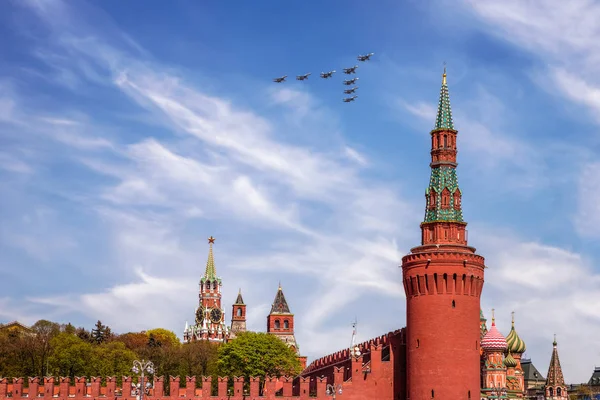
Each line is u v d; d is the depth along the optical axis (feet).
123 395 422.41
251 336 594.24
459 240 420.36
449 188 426.92
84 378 424.87
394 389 422.41
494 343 512.63
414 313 412.16
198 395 420.77
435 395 397.80
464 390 399.24
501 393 499.51
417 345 407.44
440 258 408.05
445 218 421.18
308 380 418.31
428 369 401.70
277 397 418.51
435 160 434.30
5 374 626.23
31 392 422.41
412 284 414.21
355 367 421.18
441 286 407.44
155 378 421.18
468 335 406.21
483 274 418.72
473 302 412.16
